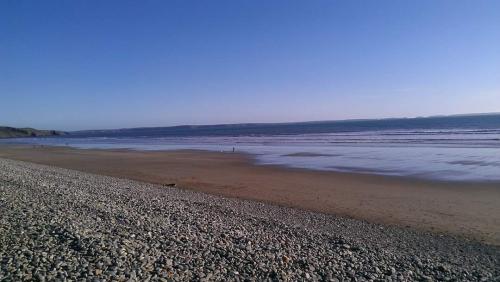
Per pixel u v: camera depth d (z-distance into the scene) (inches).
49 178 828.0
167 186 866.8
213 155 1621.6
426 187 791.7
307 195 748.0
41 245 326.6
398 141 2009.1
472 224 525.7
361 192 765.3
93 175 1002.7
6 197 526.9
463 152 1366.9
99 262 297.1
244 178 979.3
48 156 1808.6
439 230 498.0
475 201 660.7
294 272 315.0
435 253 398.3
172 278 285.1
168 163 1355.8
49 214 431.2
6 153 2076.8
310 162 1254.3
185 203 601.3
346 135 2910.9
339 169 1074.1
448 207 626.5
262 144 2251.5
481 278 326.6
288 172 1058.1
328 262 343.3
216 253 343.3
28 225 380.5
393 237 461.7
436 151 1437.0
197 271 301.3
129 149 2207.2
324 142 2187.5
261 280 295.9
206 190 821.2
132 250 328.8
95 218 430.6
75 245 330.0
